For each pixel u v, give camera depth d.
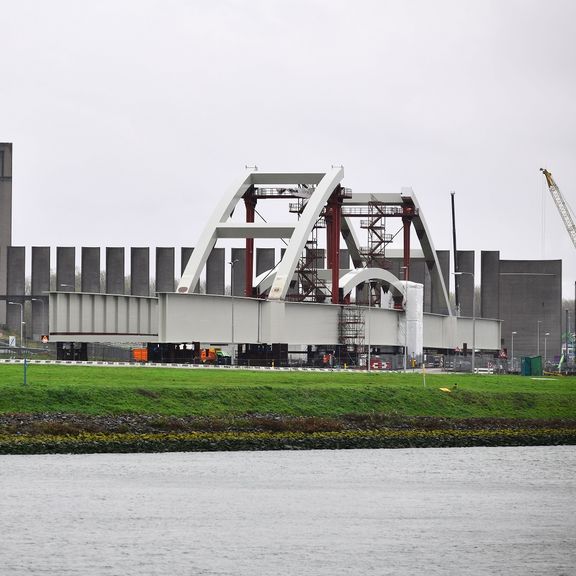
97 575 110.56
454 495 148.25
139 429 179.25
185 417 185.62
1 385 186.00
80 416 179.38
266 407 196.12
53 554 116.75
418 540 124.81
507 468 168.62
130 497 141.75
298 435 186.75
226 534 125.75
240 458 170.88
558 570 114.81
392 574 112.69
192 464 164.38
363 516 135.50
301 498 144.25
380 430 196.12
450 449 188.00
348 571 113.19
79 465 160.00
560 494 149.75
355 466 167.25
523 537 126.94
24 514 131.88
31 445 168.38
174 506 138.12
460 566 115.69
